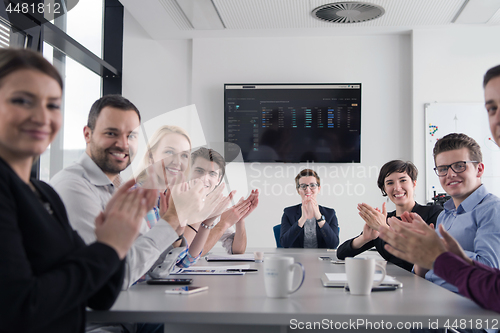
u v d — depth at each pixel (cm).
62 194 121
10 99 72
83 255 71
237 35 366
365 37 363
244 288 105
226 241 215
